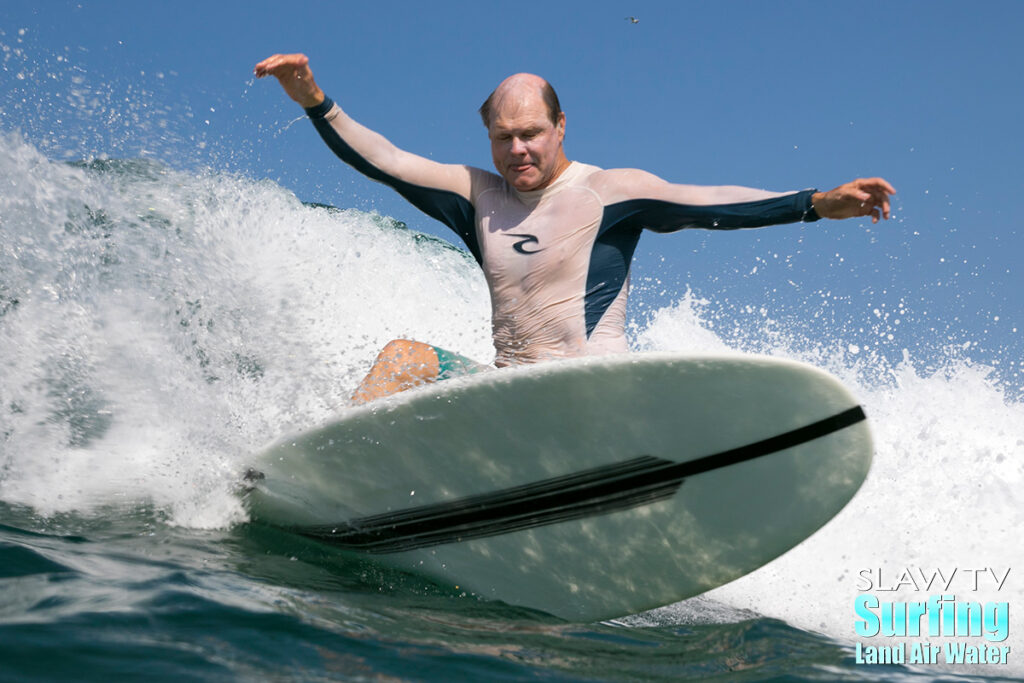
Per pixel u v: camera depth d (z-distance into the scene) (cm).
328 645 363
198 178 891
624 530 496
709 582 504
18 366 718
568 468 489
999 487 677
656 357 443
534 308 591
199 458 593
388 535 540
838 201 505
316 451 524
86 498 588
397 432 500
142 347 730
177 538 525
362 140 608
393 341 603
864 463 454
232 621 369
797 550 635
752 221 543
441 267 1024
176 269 809
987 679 455
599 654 421
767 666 423
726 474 471
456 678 350
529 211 599
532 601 523
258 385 666
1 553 429
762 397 446
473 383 473
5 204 809
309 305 865
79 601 371
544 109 582
